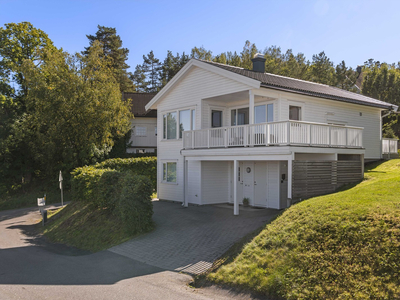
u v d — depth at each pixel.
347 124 19.39
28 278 8.43
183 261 9.07
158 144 21.30
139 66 66.75
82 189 18.83
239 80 15.53
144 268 8.84
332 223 7.54
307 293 6.08
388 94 31.78
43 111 27.38
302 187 12.75
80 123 27.75
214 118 18.94
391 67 50.31
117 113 28.61
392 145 23.00
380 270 5.88
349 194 9.77
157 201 20.55
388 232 6.55
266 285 6.61
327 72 43.50
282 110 15.94
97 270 8.94
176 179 19.89
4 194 30.22
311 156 14.45
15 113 31.88
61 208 23.44
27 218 22.42
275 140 12.94
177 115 19.84
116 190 14.82
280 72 41.84
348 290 5.81
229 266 7.88
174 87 20.08
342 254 6.57
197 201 18.16
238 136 14.96
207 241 10.54
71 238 14.69
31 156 32.34
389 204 7.79
